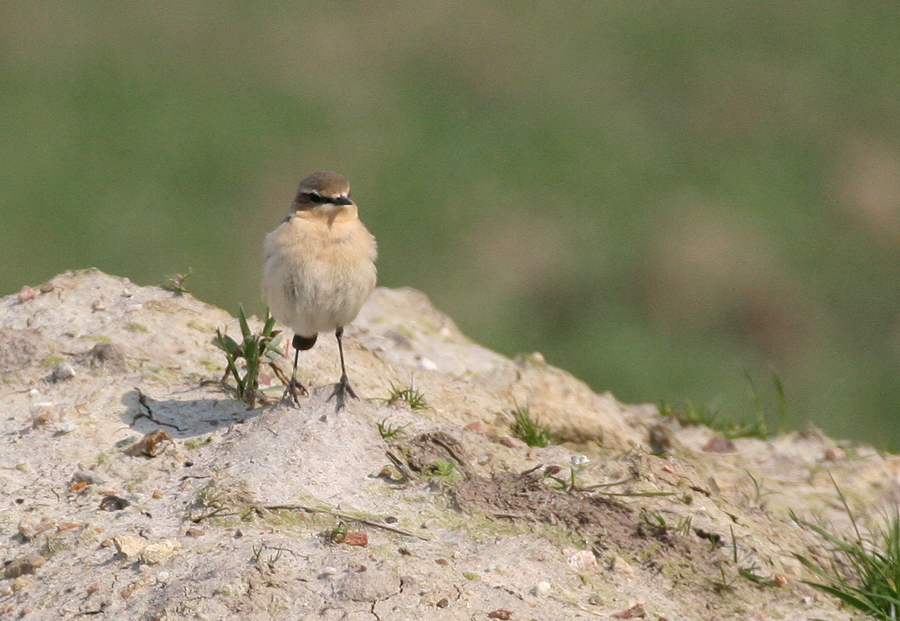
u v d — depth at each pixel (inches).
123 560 251.9
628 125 865.5
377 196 759.1
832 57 942.4
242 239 706.8
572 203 771.4
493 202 765.9
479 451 307.7
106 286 365.4
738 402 624.7
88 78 861.8
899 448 589.9
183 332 346.9
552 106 874.8
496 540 270.1
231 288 661.9
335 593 240.8
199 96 853.8
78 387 316.8
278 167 778.8
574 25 1000.2
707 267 717.9
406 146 810.8
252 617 234.8
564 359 650.2
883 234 761.0
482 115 871.1
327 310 307.4
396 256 708.7
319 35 964.0
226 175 762.8
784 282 714.2
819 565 299.1
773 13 1013.2
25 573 250.7
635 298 700.7
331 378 344.8
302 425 297.3
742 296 705.0
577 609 251.3
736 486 339.3
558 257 721.6
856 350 676.7
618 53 957.2
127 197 734.5
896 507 348.2
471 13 1016.9
